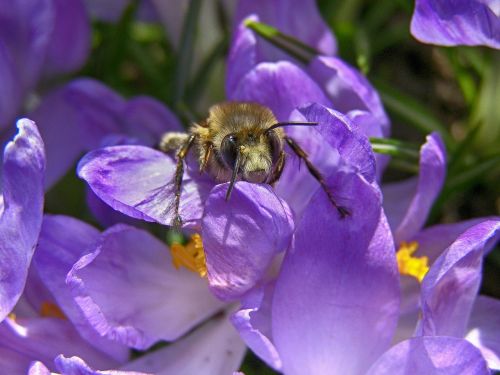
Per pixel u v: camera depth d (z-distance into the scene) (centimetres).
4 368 7
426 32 7
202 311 7
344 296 6
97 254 7
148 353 7
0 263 6
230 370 7
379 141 7
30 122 6
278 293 7
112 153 7
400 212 8
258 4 8
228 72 8
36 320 7
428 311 6
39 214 6
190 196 7
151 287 7
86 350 7
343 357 7
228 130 7
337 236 6
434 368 6
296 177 7
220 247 6
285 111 7
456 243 6
